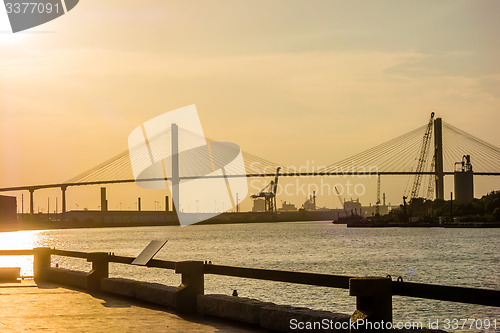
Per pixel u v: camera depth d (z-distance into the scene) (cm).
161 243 1619
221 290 5047
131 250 13925
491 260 9388
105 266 1839
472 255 10494
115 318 1387
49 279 2127
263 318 1228
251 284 5459
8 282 2134
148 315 1425
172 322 1334
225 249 13762
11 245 16888
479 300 914
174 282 5991
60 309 1516
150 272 7306
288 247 14025
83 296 1753
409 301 4394
